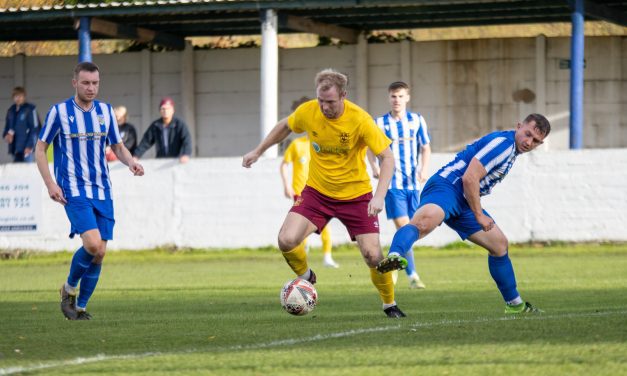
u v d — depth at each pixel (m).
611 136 53.81
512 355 13.26
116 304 22.92
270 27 46.91
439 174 18.70
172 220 42.47
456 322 17.25
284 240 18.72
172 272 33.66
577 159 39.91
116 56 59.56
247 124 58.25
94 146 19.25
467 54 55.28
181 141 43.09
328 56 56.94
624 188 39.56
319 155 18.56
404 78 55.97
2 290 27.56
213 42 62.38
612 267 31.86
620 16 49.94
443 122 55.62
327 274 31.53
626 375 11.77
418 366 12.58
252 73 58.06
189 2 46.22
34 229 42.25
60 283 30.11
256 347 14.65
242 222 42.06
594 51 53.81
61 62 59.72
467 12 52.31
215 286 27.88
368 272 32.22
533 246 40.12
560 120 54.28
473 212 18.03
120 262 38.62
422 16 53.12
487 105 55.12
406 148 27.22
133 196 42.72
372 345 14.52
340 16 51.38
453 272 31.36
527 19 53.97
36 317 20.00
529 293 23.67
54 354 14.39
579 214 39.94
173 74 59.03
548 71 54.41
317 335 15.87
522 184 40.28
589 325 16.27
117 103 59.62
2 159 60.12
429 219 18.05
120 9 47.34
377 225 18.70
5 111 60.31
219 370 12.63
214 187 42.25
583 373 11.89
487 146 17.92
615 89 53.75
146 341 15.66
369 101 56.59
